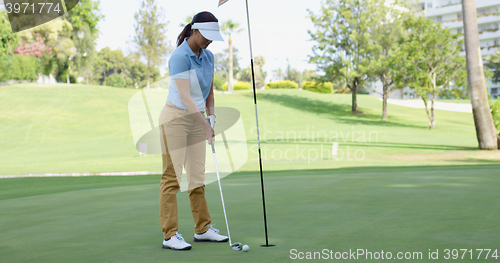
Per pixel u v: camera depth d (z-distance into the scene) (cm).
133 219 353
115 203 451
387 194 447
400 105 4062
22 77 3844
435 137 2570
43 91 3584
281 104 3844
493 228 277
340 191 482
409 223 298
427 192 453
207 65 280
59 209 420
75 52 4316
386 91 3350
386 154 1797
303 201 418
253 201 429
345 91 5488
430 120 2927
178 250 248
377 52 3114
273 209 377
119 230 309
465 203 377
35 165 1498
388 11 2992
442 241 245
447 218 312
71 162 1636
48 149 2172
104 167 1341
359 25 3116
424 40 2739
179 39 274
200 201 276
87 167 1357
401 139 2477
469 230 272
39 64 4019
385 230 278
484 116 1656
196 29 262
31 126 2722
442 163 1395
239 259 221
